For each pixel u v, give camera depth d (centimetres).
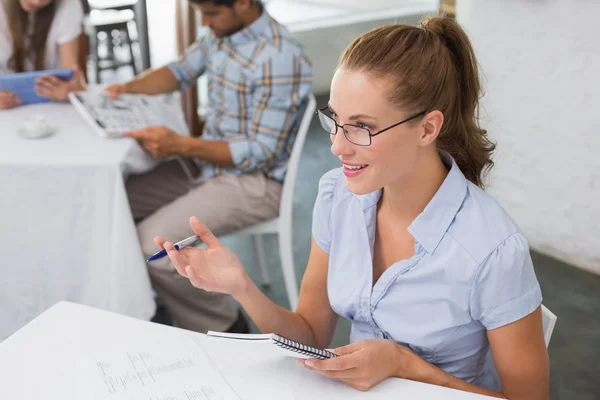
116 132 172
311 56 394
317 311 120
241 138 189
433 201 98
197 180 199
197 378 88
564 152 234
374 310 105
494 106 248
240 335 89
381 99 87
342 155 91
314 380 89
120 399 84
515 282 95
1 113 188
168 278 176
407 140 91
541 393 101
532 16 226
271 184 191
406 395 88
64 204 160
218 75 194
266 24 185
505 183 255
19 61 217
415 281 101
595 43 213
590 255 238
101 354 93
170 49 356
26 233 162
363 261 107
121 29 363
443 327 100
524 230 256
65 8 223
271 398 85
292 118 185
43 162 155
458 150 102
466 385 99
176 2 306
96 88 210
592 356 195
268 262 241
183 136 179
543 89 232
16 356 92
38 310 171
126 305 164
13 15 211
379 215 107
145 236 176
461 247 97
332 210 111
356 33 397
